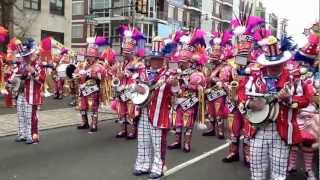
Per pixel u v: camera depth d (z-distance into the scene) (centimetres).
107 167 821
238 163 887
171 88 732
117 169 809
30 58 984
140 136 760
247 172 820
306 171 767
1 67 1504
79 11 5644
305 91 565
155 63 741
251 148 586
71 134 1145
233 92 870
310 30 780
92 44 1193
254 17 823
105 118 1422
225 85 964
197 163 882
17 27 3097
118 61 1172
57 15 3588
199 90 979
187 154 960
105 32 5384
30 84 992
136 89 748
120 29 1118
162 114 735
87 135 1141
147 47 1001
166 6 5509
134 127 1100
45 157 889
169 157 925
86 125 1232
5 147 967
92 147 998
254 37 800
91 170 799
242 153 941
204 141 1112
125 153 943
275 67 571
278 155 575
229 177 784
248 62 784
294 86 564
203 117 1012
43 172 780
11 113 1416
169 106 744
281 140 569
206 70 1114
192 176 783
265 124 566
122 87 1104
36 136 1015
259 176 587
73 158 888
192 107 974
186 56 966
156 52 734
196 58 973
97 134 1159
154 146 746
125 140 1091
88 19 4881
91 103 1188
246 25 822
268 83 573
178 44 973
